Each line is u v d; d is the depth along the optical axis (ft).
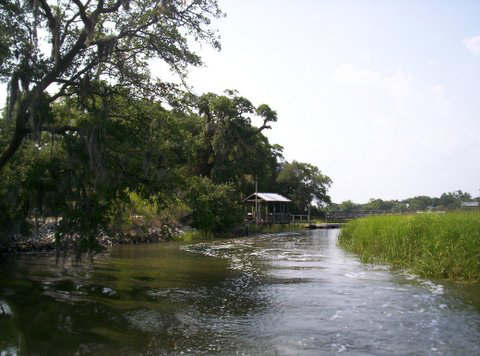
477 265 41.60
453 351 23.13
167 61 45.11
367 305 32.76
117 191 47.65
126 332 26.71
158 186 46.50
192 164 141.28
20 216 48.67
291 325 27.96
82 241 41.45
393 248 54.49
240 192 180.55
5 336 25.12
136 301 34.71
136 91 45.47
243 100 145.59
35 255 61.11
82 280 43.09
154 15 43.19
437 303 33.06
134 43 45.01
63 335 25.89
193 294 37.47
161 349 23.75
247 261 59.67
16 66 38.19
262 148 179.93
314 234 129.18
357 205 365.20
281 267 53.36
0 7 38.17
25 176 41.32
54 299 34.42
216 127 139.54
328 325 27.89
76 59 42.86
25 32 39.60
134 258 62.90
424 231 51.80
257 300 35.04
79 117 45.32
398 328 27.04
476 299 34.24
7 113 39.27
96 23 40.57
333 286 40.19
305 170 243.19
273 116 149.38
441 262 43.80
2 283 40.24
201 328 27.53
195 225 115.03
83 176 41.29
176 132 46.06
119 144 42.93
